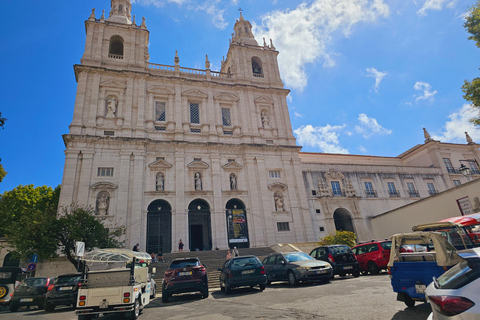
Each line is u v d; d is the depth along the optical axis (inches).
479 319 136.9
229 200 1365.7
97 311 360.8
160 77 1416.1
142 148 1253.7
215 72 1572.3
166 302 508.4
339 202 1461.6
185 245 1182.9
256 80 1630.2
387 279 515.8
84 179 1147.9
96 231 935.0
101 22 1429.6
